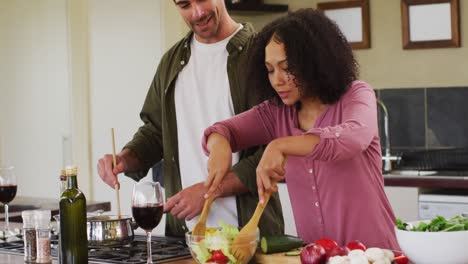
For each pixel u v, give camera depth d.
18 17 6.04
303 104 2.67
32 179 6.05
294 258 2.36
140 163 3.21
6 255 2.79
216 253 2.28
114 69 5.71
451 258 2.17
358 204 2.54
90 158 5.85
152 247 2.73
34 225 2.65
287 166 2.65
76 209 2.39
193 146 3.12
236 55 3.08
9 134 6.12
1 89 6.13
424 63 5.32
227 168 2.60
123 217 2.86
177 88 3.18
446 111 5.28
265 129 2.79
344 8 5.48
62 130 5.91
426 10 5.27
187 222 3.12
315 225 2.64
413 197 4.76
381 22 5.41
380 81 5.45
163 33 5.45
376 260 2.14
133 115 5.66
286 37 2.49
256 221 2.34
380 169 2.63
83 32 5.80
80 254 2.40
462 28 5.19
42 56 5.96
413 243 2.20
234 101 3.06
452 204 4.64
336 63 2.51
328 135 2.29
